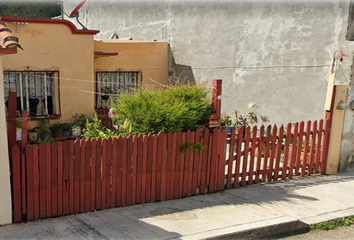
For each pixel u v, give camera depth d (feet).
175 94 21.21
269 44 32.60
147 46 39.45
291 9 30.76
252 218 18.10
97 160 17.93
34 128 28.40
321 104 29.48
